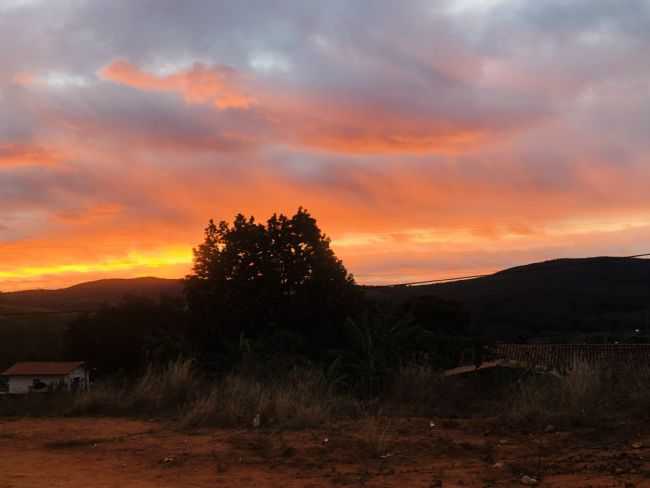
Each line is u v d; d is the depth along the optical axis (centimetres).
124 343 4462
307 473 797
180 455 898
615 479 712
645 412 1031
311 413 1132
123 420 1234
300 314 2733
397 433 1017
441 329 3238
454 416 1219
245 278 2808
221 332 2797
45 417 1298
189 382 1420
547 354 2645
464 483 724
